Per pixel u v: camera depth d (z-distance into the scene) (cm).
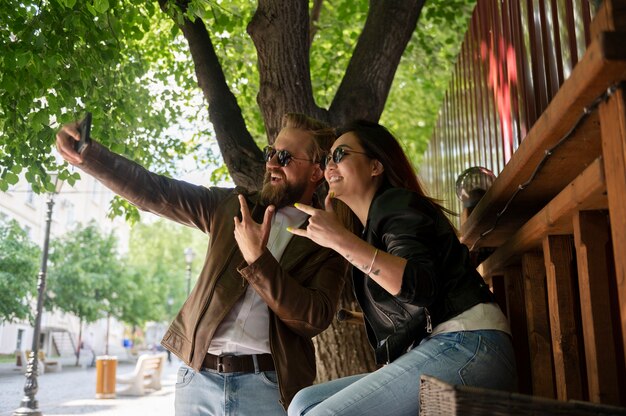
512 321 381
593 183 208
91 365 3341
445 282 224
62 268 3091
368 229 238
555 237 288
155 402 1450
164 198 305
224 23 594
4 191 525
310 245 299
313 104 502
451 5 977
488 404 152
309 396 239
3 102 501
